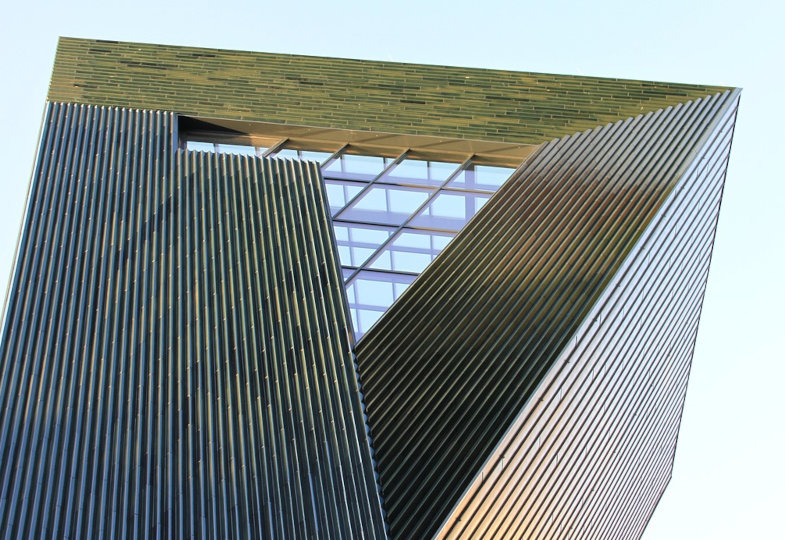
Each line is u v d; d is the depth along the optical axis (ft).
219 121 49.55
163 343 36.06
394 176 49.03
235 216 40.78
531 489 40.11
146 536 31.30
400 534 33.17
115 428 33.42
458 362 38.32
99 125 45.62
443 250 43.24
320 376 35.55
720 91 51.21
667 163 46.96
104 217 40.42
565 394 40.19
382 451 35.37
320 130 49.80
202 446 33.27
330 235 40.37
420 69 51.44
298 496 32.63
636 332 47.44
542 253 42.80
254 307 37.45
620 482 55.11
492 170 49.90
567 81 51.31
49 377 34.73
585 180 46.62
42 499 31.55
